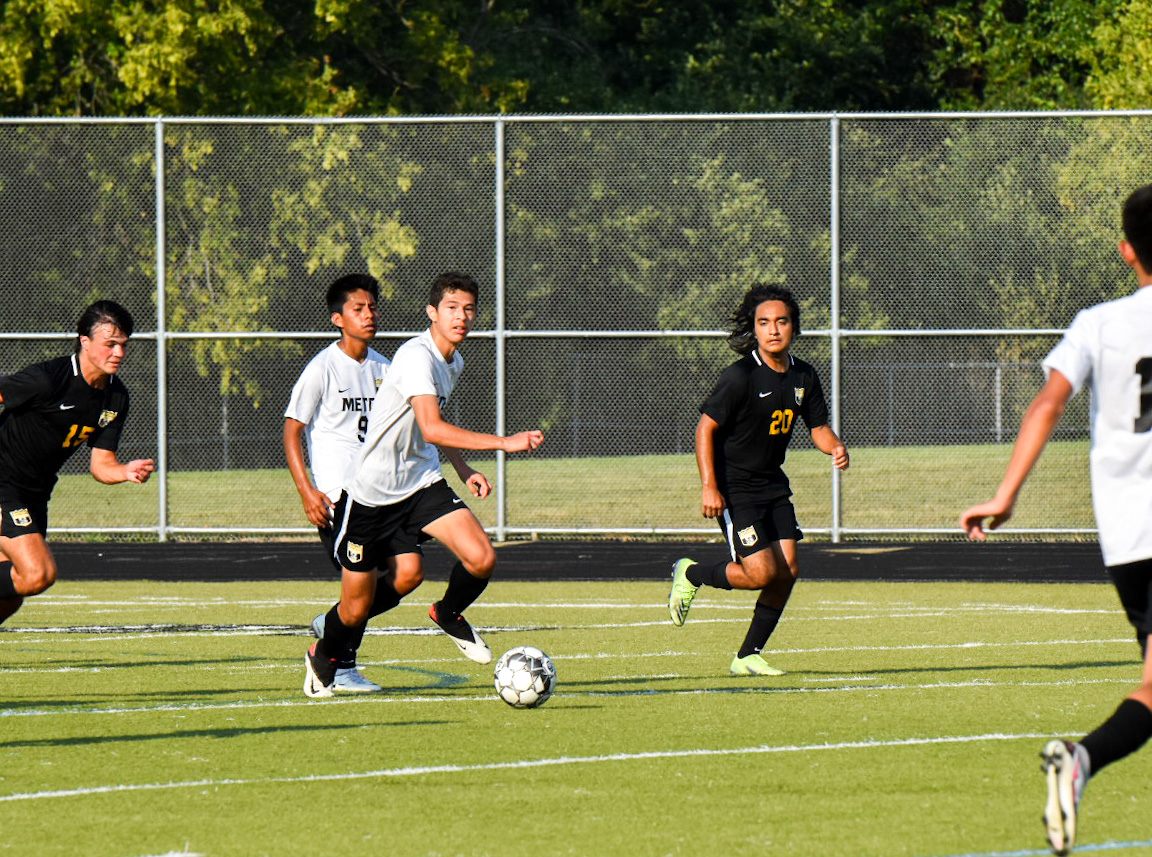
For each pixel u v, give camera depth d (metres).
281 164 61.22
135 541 61.62
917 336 59.09
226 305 61.22
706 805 18.44
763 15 130.25
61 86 94.38
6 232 61.28
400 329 61.16
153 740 23.00
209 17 90.25
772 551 29.64
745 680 29.44
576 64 124.25
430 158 60.91
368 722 24.58
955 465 59.50
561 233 60.56
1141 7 95.62
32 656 33.34
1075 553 57.12
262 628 38.75
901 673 30.30
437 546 61.00
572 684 29.00
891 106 133.12
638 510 60.50
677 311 60.22
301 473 30.41
